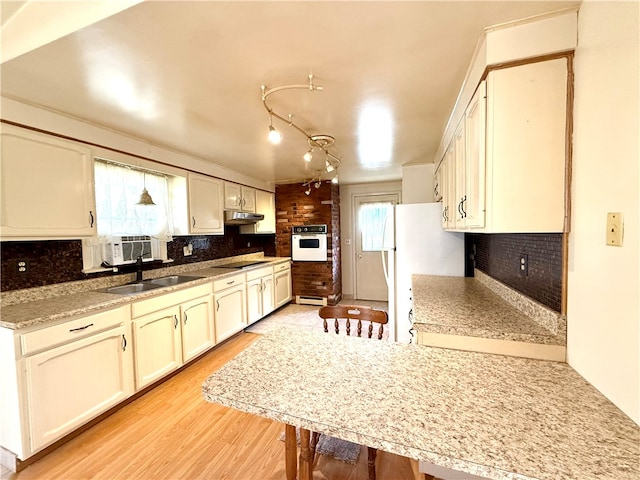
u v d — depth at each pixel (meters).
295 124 2.22
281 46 1.26
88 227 2.12
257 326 3.95
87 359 1.85
